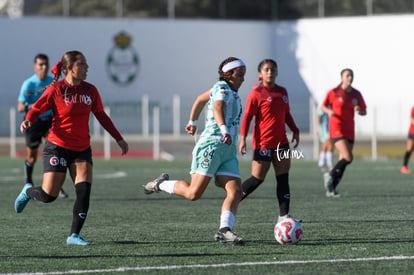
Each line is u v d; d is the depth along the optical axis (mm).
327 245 24062
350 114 39688
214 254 22406
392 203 37094
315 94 123312
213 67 125688
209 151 22922
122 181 50594
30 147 38000
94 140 102125
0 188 45781
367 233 26844
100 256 22141
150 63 122062
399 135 113250
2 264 20922
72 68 23516
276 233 24266
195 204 37156
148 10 123000
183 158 79375
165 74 122938
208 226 29000
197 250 23125
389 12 117812
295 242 24156
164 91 122812
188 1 125062
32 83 38656
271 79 28266
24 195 25484
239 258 21719
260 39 127625
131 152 87062
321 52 122750
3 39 116000
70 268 20297
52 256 22188
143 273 19625
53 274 19484
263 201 38250
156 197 40562
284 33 126438
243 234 26703
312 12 123750
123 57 120625
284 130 28500
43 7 118562
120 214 33156
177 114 109625
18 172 58312
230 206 23312
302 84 124812
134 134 119000
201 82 125188
